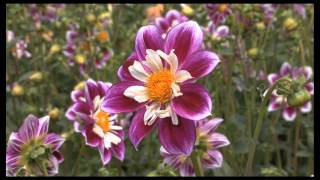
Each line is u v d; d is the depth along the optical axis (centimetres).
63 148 97
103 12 133
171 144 50
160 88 51
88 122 63
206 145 70
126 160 105
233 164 91
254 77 106
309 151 99
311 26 136
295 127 109
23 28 143
